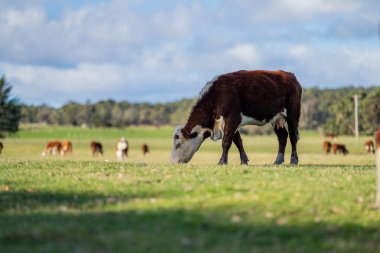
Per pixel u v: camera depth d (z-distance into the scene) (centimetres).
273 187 1202
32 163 1870
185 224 946
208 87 1916
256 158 4606
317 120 15625
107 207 1087
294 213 1017
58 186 1320
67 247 838
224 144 1886
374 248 879
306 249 852
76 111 17825
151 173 1479
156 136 12850
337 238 917
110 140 10894
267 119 1959
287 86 2000
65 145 6412
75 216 1012
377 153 1116
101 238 867
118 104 19275
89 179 1398
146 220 970
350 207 1076
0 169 1689
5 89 8762
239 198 1089
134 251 815
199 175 1403
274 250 839
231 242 862
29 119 16800
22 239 889
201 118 1916
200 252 812
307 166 1803
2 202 1170
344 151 5956
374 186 1245
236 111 1888
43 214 1048
